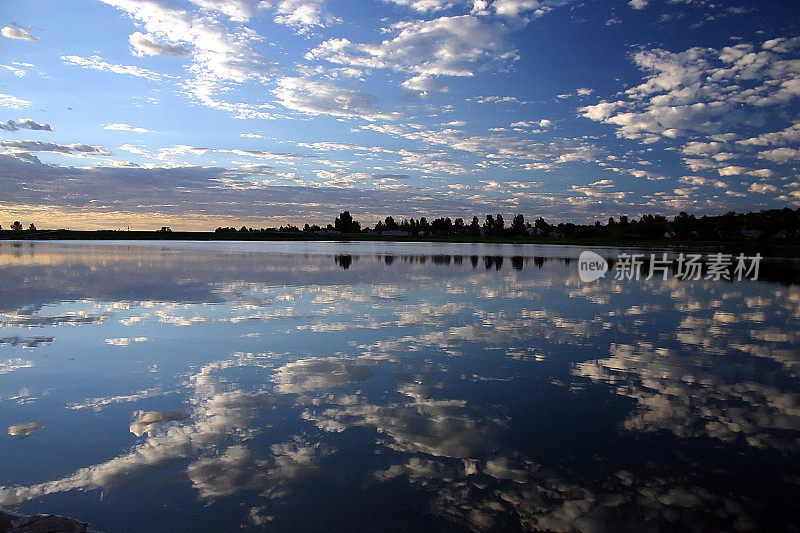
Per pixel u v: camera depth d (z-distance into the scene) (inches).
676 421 284.2
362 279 1006.4
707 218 4097.0
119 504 199.2
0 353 416.8
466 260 1717.5
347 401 311.6
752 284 1030.4
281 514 192.4
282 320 561.3
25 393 323.3
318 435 262.1
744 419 287.7
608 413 295.1
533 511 195.5
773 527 186.7
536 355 422.6
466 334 499.8
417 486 213.2
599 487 213.8
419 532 181.8
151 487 211.6
